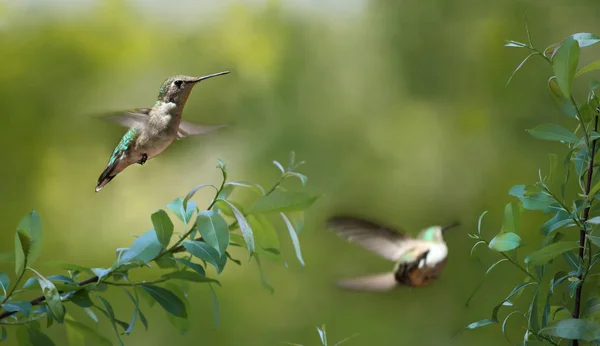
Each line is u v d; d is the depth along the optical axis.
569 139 3.15
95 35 11.48
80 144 11.02
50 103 11.05
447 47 11.50
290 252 10.48
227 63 11.68
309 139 11.25
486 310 9.66
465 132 11.11
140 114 5.33
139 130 5.31
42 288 3.12
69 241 10.70
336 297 10.29
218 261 3.29
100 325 9.42
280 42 11.78
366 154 11.27
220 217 3.33
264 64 11.62
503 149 10.94
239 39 11.77
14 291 3.40
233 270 10.41
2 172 10.75
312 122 11.36
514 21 11.30
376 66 11.67
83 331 3.66
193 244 3.36
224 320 10.04
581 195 3.11
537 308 3.29
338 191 10.97
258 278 10.39
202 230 3.28
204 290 10.20
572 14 11.13
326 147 11.27
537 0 11.26
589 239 3.08
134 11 11.72
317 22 11.95
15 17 11.25
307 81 11.59
